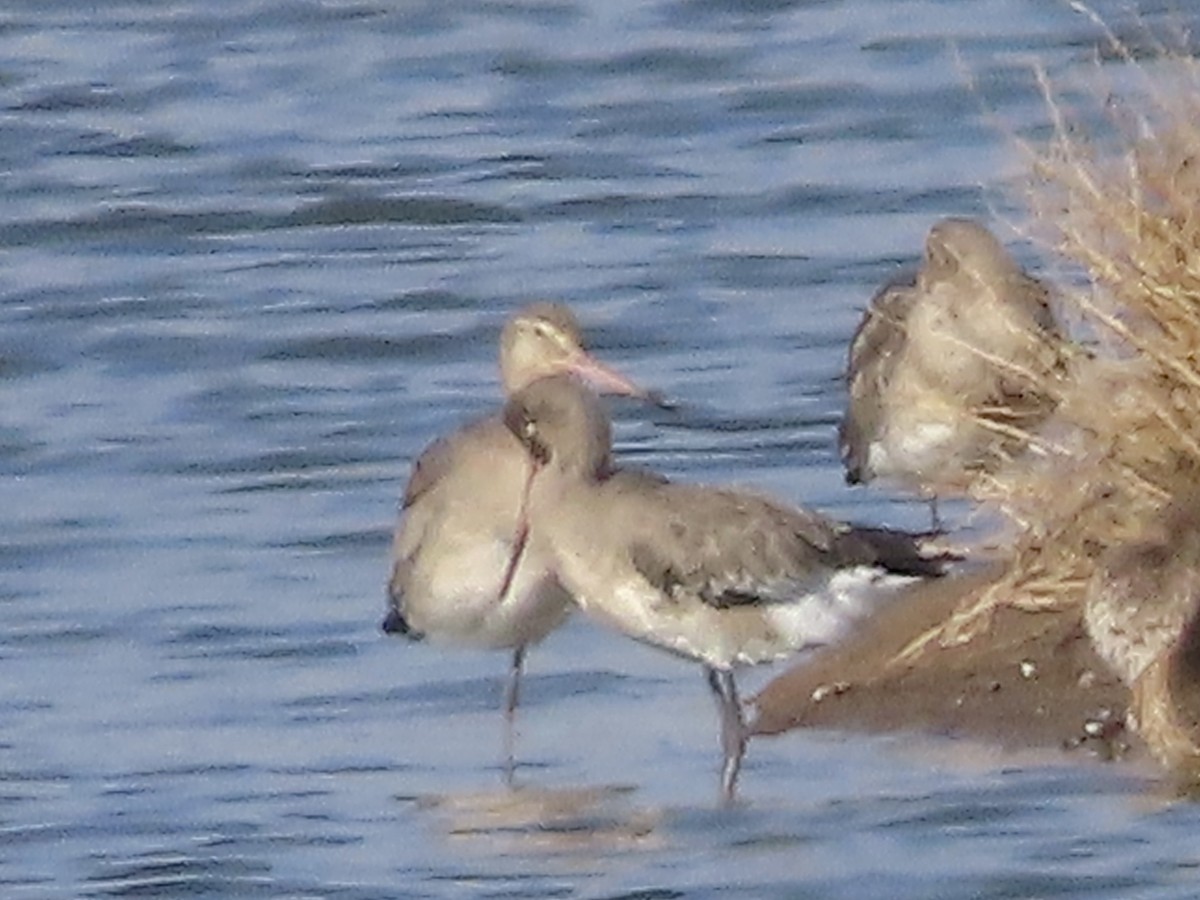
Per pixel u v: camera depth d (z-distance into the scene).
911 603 15.98
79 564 19.50
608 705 16.67
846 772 15.30
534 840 15.21
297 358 23.23
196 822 15.77
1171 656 14.62
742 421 21.08
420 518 16.34
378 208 26.09
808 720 15.77
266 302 24.36
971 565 16.08
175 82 28.92
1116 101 21.25
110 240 25.75
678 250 24.61
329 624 18.25
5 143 27.73
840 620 15.59
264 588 18.91
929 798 14.99
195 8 30.56
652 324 23.06
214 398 22.50
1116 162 16.83
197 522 20.14
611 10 29.88
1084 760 15.09
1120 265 15.31
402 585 16.41
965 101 26.55
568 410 15.71
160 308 24.31
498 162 26.84
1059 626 15.52
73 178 27.00
